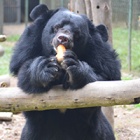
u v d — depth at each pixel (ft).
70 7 50.39
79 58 29.58
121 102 23.41
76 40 28.45
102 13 40.24
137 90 23.13
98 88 23.97
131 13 77.71
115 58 30.19
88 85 24.38
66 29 27.86
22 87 25.52
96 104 24.02
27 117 30.12
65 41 26.43
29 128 30.73
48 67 24.70
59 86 25.05
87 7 42.96
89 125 30.17
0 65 84.84
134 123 50.49
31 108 25.26
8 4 145.69
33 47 29.43
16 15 147.02
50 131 30.25
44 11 30.14
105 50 29.76
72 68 24.07
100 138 31.32
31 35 29.58
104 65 29.19
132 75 74.95
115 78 29.81
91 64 29.22
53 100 24.79
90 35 29.60
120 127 48.80
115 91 23.47
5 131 46.24
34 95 25.09
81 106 24.48
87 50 29.35
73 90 24.54
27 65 26.63
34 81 24.94
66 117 29.55
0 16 125.90
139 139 45.14
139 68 80.69
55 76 24.57
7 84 45.91
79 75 24.20
